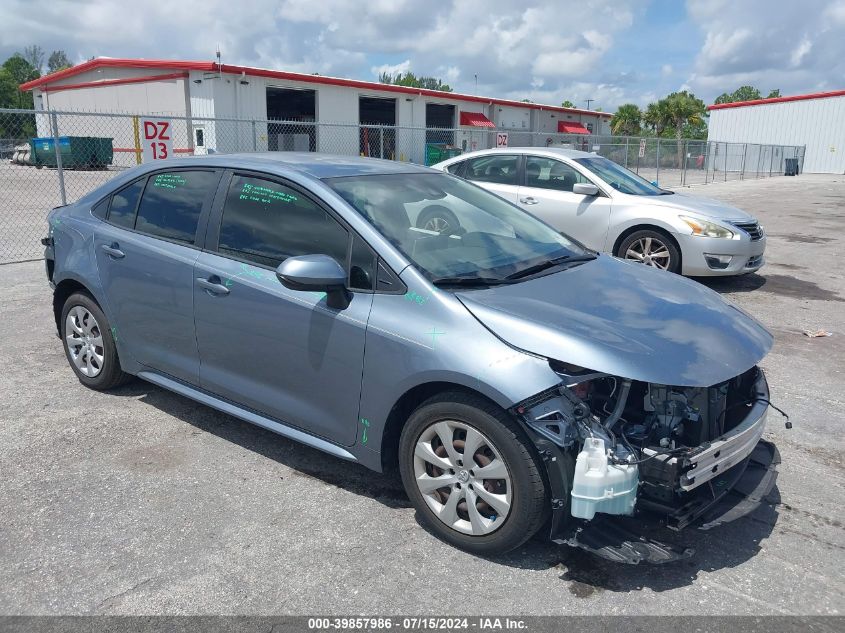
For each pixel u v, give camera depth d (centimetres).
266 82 2967
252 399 376
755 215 1670
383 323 316
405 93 3519
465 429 298
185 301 395
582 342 284
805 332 657
